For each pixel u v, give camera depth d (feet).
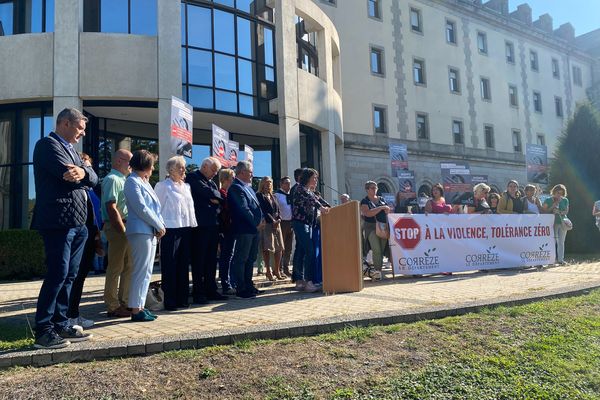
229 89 53.26
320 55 63.77
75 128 13.92
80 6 45.80
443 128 96.48
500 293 21.66
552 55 128.06
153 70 46.88
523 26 118.93
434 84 96.27
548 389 11.47
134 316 16.69
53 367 11.40
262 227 23.53
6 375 10.79
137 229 16.49
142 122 55.98
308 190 24.57
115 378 10.76
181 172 19.69
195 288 21.17
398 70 90.07
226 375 11.11
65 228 12.88
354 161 80.74
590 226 51.11
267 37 58.59
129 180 16.70
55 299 12.77
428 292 22.43
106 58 45.73
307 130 64.08
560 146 56.54
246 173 23.08
